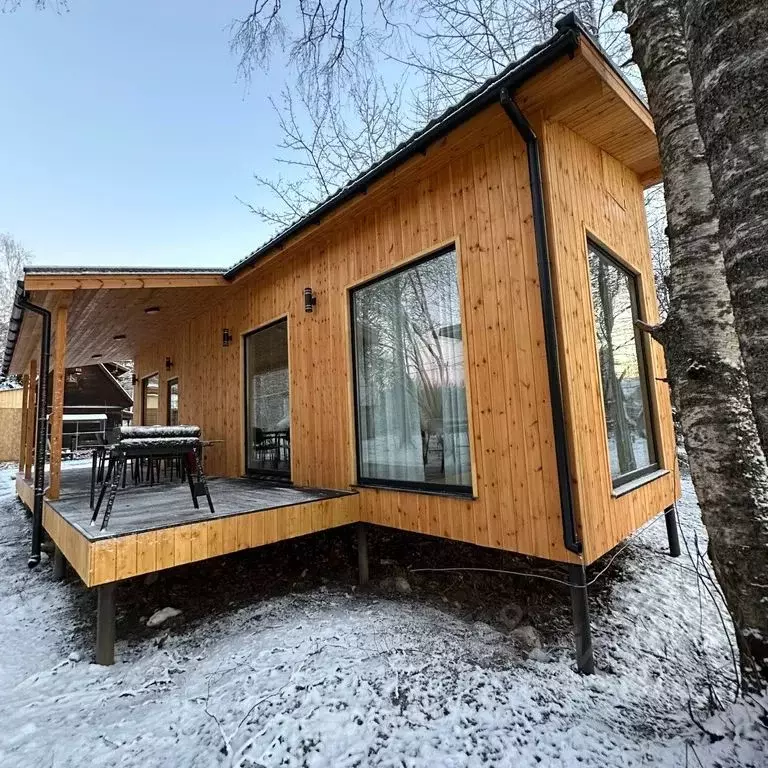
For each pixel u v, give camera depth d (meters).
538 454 2.98
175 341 8.09
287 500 3.88
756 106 1.33
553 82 2.83
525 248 3.11
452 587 3.89
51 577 4.47
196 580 4.13
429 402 3.76
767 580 1.97
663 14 2.38
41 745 2.12
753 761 1.75
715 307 2.21
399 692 2.44
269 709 2.31
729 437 2.13
